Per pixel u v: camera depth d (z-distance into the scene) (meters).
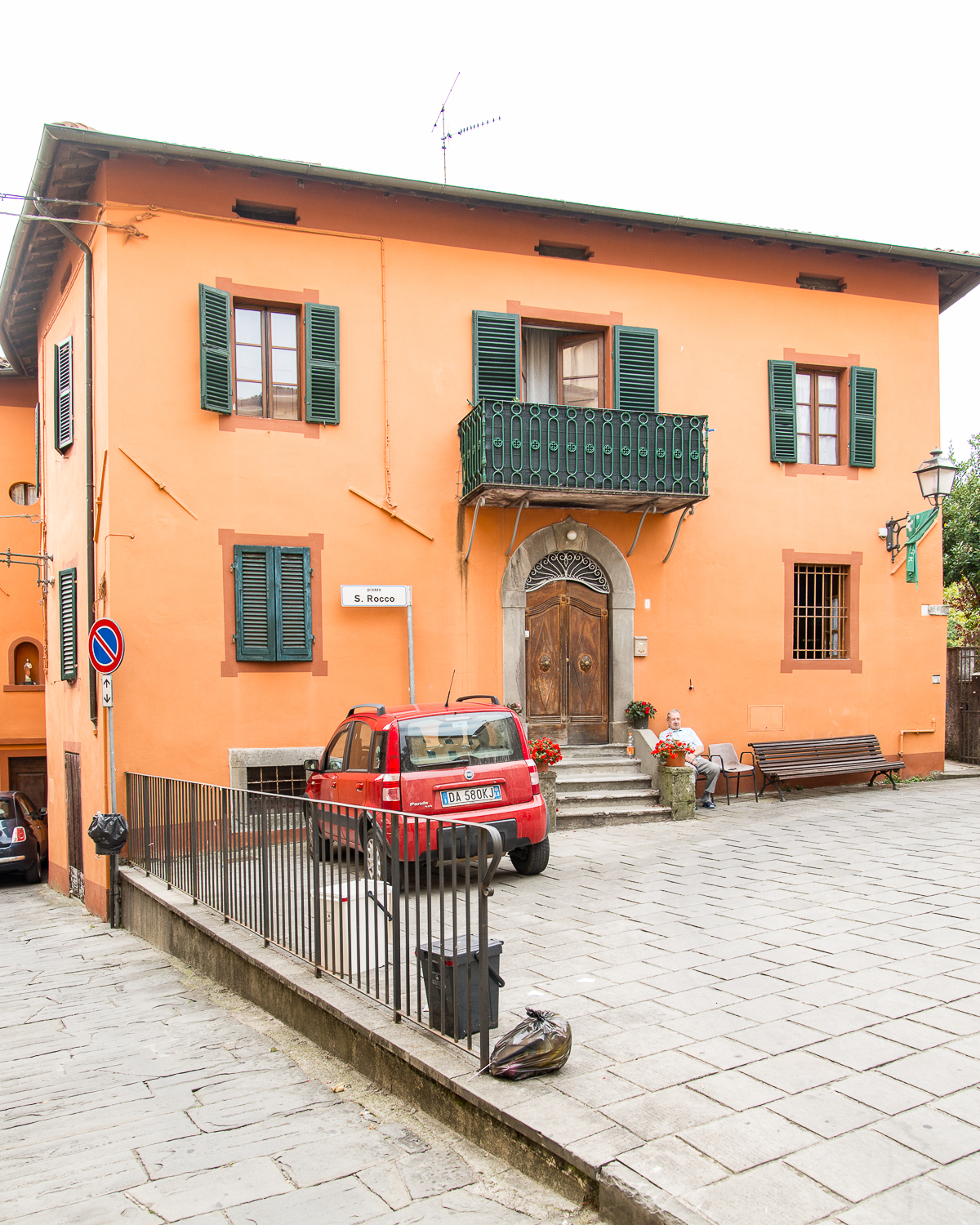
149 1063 5.25
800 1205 2.92
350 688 11.36
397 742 7.79
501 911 7.07
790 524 13.48
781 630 13.37
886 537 14.00
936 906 6.71
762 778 13.07
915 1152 3.24
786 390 13.45
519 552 12.16
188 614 10.75
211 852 7.83
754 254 13.41
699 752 12.27
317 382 11.35
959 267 14.40
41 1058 5.61
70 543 12.83
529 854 8.31
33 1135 4.22
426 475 11.80
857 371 13.84
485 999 3.99
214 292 10.84
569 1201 3.27
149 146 10.40
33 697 18.42
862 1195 2.97
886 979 5.14
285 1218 3.22
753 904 6.99
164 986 7.38
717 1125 3.45
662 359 12.90
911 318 14.30
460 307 12.02
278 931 6.38
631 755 12.34
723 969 5.44
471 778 7.90
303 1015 5.50
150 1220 3.25
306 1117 4.18
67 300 12.92
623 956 5.79
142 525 10.62
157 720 10.58
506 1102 3.67
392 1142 3.85
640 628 12.67
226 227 11.08
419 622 11.71
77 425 12.38
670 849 9.47
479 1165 3.60
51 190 11.06
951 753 15.68
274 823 6.41
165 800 9.16
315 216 11.46
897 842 9.30
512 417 11.27
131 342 10.66
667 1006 4.83
